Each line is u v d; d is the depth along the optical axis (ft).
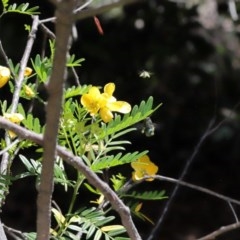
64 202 35.32
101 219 10.72
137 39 41.47
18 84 11.76
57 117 7.48
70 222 10.92
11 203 39.40
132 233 9.07
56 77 7.19
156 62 41.47
